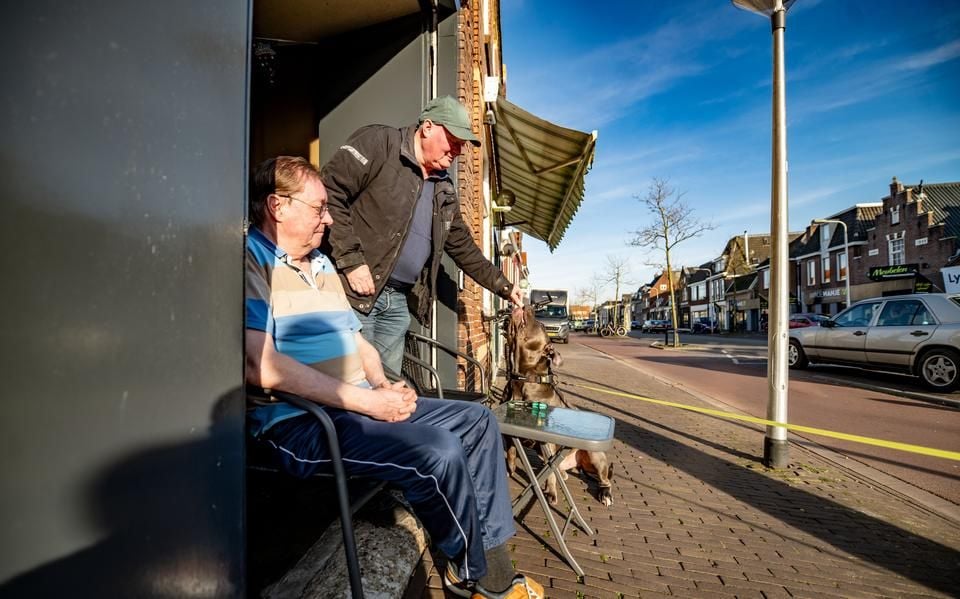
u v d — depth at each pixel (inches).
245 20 38.6
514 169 323.9
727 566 95.9
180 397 32.0
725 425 226.2
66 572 24.8
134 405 28.6
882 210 1272.1
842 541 109.1
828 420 249.9
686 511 122.7
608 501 124.2
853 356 396.5
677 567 94.6
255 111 155.6
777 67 158.4
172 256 31.5
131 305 28.5
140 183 29.1
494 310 418.6
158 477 30.1
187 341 32.6
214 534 34.7
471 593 68.4
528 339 128.7
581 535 106.1
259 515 89.5
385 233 93.4
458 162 180.4
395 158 92.1
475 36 222.4
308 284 69.0
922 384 357.4
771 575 93.3
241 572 37.5
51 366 24.2
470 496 58.9
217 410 35.2
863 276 1309.1
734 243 2126.0
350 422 60.7
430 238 105.5
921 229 1140.5
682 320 2679.6
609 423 91.7
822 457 179.3
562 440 82.3
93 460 26.2
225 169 36.4
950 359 329.1
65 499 24.8
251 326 55.5
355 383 70.9
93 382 26.2
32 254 23.4
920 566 99.0
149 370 29.6
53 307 24.3
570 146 243.4
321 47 153.8
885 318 379.6
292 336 65.1
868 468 167.5
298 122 156.6
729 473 155.3
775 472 157.2
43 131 23.9
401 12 141.9
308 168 66.4
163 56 30.8
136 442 28.7
